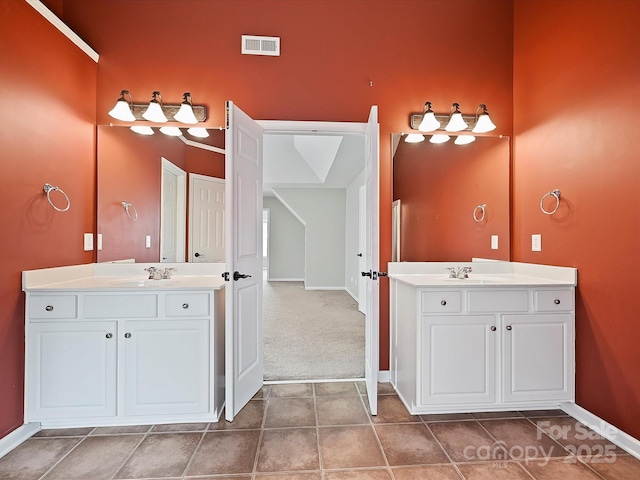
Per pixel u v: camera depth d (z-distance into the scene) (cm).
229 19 250
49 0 227
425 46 262
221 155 251
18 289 180
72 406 188
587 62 198
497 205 266
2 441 170
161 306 192
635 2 171
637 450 169
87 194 234
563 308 208
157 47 246
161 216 248
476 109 264
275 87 252
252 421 199
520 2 258
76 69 221
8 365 175
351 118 257
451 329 203
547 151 230
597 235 193
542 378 207
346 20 257
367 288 239
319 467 159
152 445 175
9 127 173
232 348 197
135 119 244
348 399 228
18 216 179
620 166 179
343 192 702
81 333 188
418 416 205
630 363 175
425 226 262
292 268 830
